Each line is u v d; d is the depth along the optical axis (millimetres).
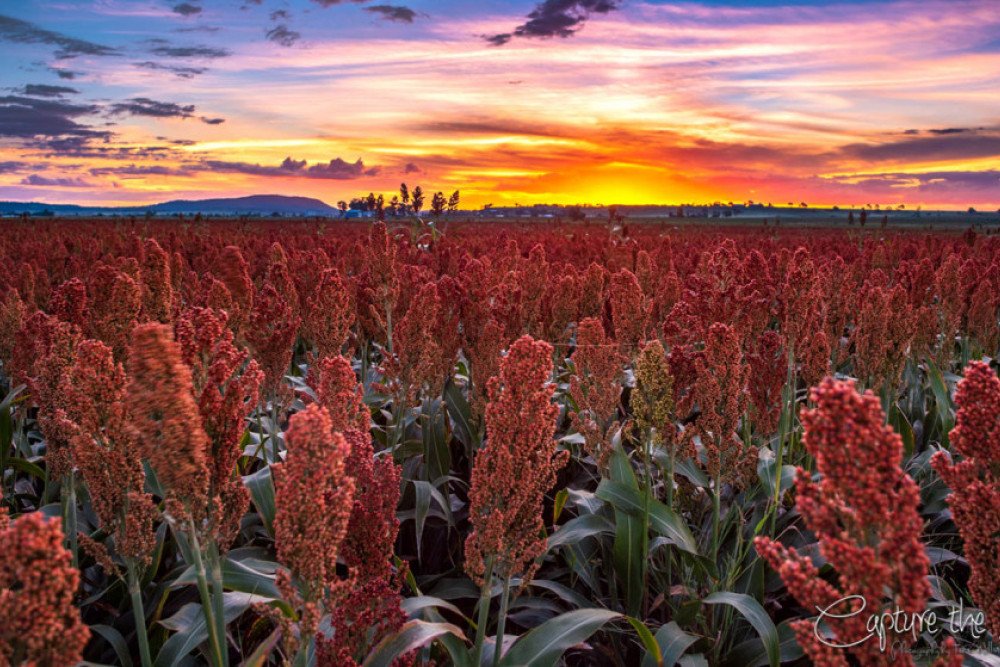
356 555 2568
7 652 1415
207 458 2100
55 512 3895
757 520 4543
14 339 4645
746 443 4777
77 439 2330
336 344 5223
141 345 1902
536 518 2613
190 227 24891
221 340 3143
